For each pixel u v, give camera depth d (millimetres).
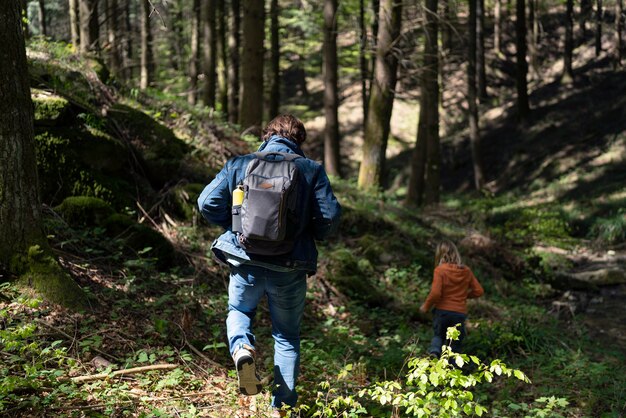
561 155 25531
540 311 8906
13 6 4543
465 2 30125
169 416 3652
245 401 4090
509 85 35719
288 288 3686
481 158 25609
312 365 4996
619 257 14344
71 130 7027
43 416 3465
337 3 16109
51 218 6105
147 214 7125
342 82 37281
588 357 6484
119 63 17547
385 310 7551
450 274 5949
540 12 39656
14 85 4613
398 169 30766
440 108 33969
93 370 4117
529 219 18484
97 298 5059
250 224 3432
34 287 4660
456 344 5945
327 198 3637
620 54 30859
